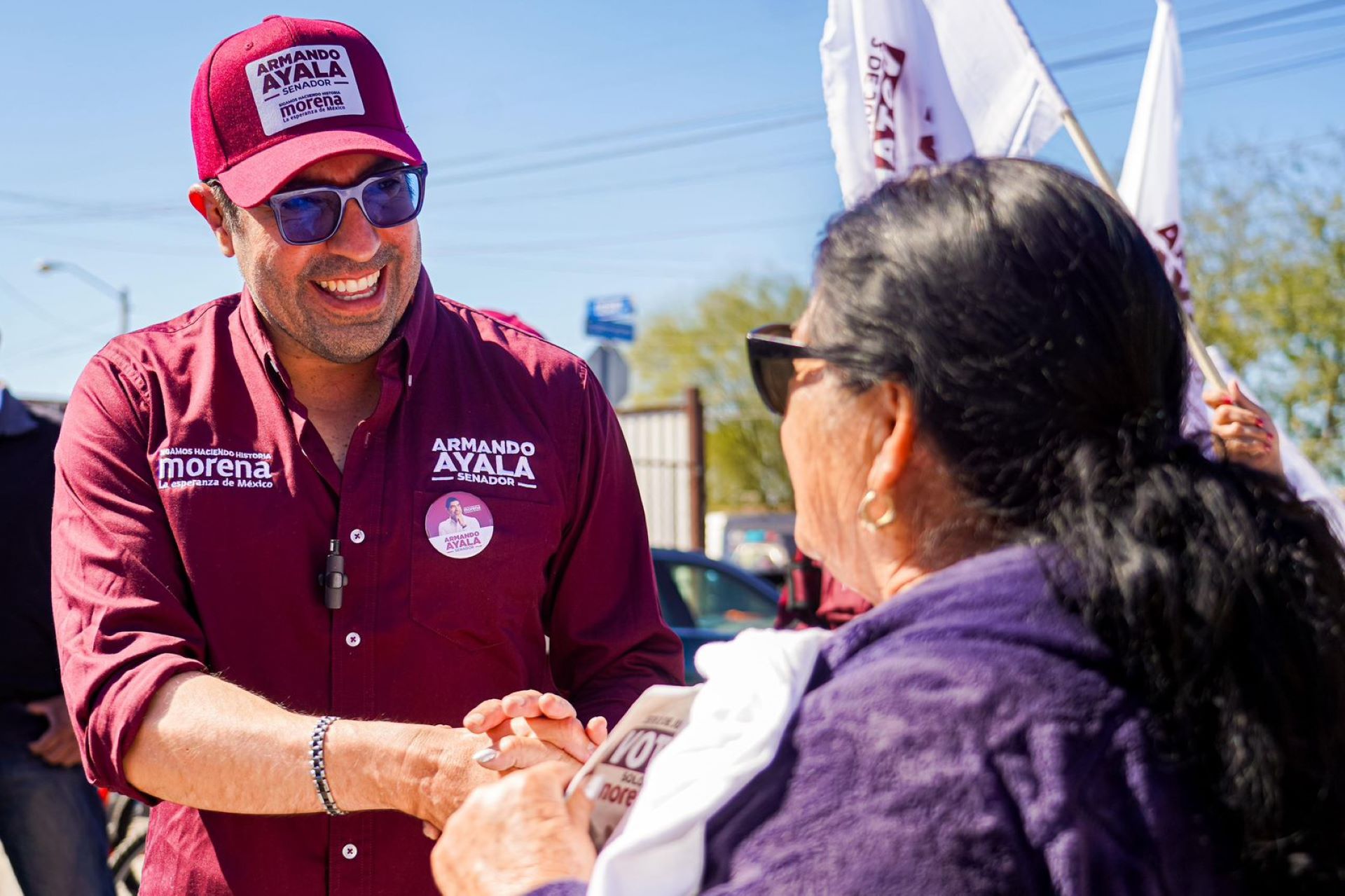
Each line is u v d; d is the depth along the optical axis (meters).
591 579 2.17
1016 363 1.11
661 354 36.09
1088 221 1.14
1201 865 1.03
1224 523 1.08
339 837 1.90
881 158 2.96
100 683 1.80
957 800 0.99
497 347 2.18
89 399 2.01
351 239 1.95
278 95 2.00
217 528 1.93
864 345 1.18
